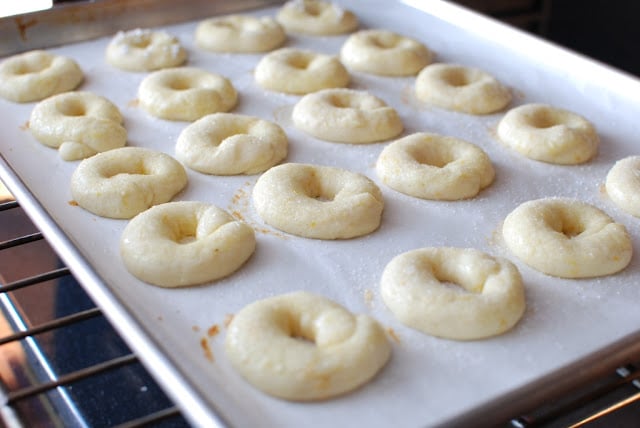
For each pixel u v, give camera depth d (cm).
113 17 75
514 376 45
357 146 62
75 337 53
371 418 44
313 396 44
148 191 55
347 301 50
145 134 62
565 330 48
